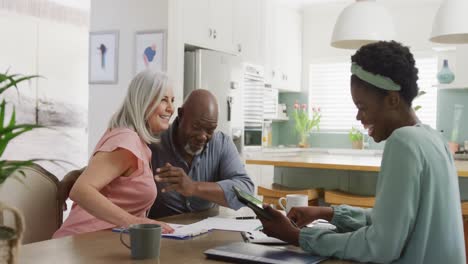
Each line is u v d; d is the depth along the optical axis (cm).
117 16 414
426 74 631
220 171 220
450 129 615
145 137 184
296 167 405
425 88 632
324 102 703
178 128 213
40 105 476
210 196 189
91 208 161
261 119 564
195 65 436
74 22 518
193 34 426
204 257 127
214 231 162
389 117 125
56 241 143
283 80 652
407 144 116
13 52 452
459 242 119
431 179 115
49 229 191
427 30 625
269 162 388
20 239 90
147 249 124
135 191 181
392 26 364
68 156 508
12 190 178
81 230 175
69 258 123
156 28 399
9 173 88
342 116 693
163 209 212
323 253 125
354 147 660
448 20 341
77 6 521
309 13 699
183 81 425
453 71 607
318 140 708
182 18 410
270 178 589
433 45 623
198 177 216
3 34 443
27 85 461
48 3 488
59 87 501
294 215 155
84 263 119
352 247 119
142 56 404
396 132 119
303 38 708
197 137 205
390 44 125
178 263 120
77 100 523
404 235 113
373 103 124
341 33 364
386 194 115
